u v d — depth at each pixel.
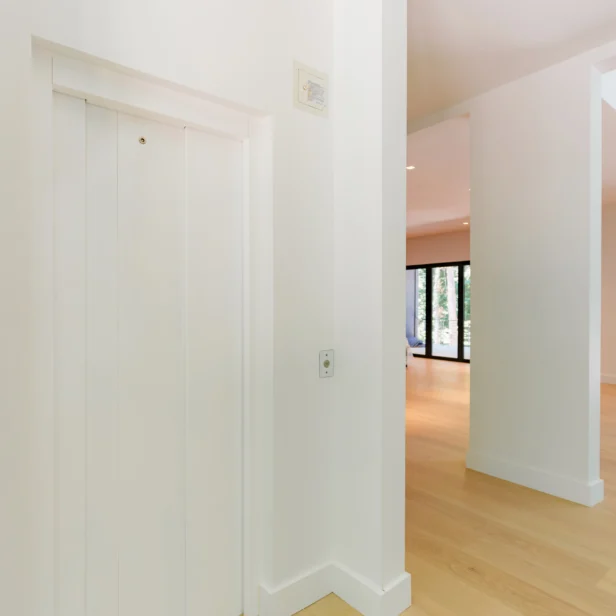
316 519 1.71
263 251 1.56
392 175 1.62
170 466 1.41
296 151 1.61
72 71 1.15
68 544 1.21
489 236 2.94
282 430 1.58
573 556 1.98
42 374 1.13
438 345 9.30
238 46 1.43
